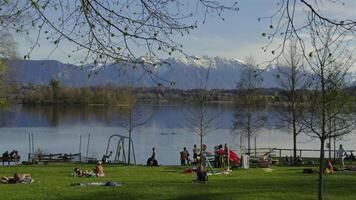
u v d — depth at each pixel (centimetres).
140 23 719
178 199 1984
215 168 3688
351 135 8250
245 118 7056
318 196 1959
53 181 2641
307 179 2747
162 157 6131
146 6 714
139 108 8988
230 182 2562
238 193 2131
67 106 15688
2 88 3869
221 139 8150
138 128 10100
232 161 3906
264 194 2103
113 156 6384
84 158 5450
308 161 4559
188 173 3303
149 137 8650
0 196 1997
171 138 8500
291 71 4422
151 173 3275
